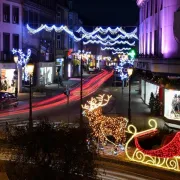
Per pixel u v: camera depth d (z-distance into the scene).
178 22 30.61
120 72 63.97
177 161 19.64
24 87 53.53
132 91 55.38
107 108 38.34
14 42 49.78
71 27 78.12
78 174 12.05
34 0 55.78
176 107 29.78
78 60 83.00
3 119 31.81
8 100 38.00
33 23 55.78
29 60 51.97
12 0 48.78
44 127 12.18
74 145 11.95
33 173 11.88
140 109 38.09
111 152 21.70
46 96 48.22
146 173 19.11
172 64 31.11
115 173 18.78
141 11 49.44
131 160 20.66
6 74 47.09
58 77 61.50
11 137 12.83
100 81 72.38
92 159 12.42
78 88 58.53
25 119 31.83
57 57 68.38
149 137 22.48
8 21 48.19
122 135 21.70
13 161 12.65
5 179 12.45
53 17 66.44
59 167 11.87
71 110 37.41
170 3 31.69
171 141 19.16
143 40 46.66
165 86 30.05
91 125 21.44
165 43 32.53
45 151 11.83
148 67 37.38
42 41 59.66
